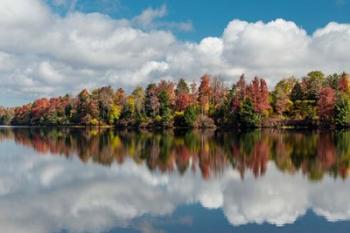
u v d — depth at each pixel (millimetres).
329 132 91125
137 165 40562
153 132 106375
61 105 176625
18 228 19875
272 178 32344
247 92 115438
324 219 20734
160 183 30797
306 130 100625
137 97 151625
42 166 40281
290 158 44344
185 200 25094
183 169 37625
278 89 125938
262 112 111500
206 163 41438
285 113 120688
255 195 26328
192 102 132000
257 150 53156
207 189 28344
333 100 104938
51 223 20688
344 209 22672
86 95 163875
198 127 119562
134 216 21656
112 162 42938
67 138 84062
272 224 19969
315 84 123625
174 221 20609
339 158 43844
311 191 27359
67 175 34750
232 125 113688
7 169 38406
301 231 18922
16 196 26703
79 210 23031
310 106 117062
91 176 34156
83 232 19203
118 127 144500
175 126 126750
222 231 18969
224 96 134875
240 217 21172
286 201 24578
